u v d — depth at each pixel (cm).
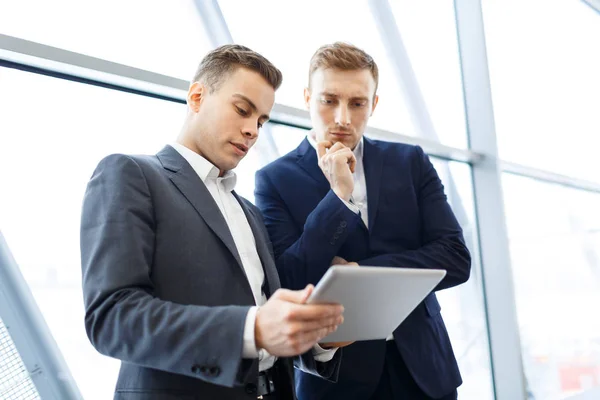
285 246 163
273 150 264
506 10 429
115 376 197
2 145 190
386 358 156
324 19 321
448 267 164
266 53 285
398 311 116
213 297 114
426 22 376
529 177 413
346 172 157
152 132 222
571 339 425
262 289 132
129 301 100
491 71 393
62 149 201
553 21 498
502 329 347
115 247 105
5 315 174
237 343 93
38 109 196
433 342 161
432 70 370
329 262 151
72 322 191
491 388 347
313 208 168
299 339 90
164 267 112
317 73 170
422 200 178
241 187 253
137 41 236
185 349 95
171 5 251
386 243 168
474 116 368
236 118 131
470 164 367
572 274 446
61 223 197
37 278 188
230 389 109
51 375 180
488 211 358
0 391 169
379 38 352
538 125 439
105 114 211
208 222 120
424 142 325
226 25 267
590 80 542
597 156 517
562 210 456
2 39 170
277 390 123
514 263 389
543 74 464
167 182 121
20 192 191
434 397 152
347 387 152
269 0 294
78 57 187
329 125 168
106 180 113
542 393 379
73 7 219
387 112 342
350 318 109
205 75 137
